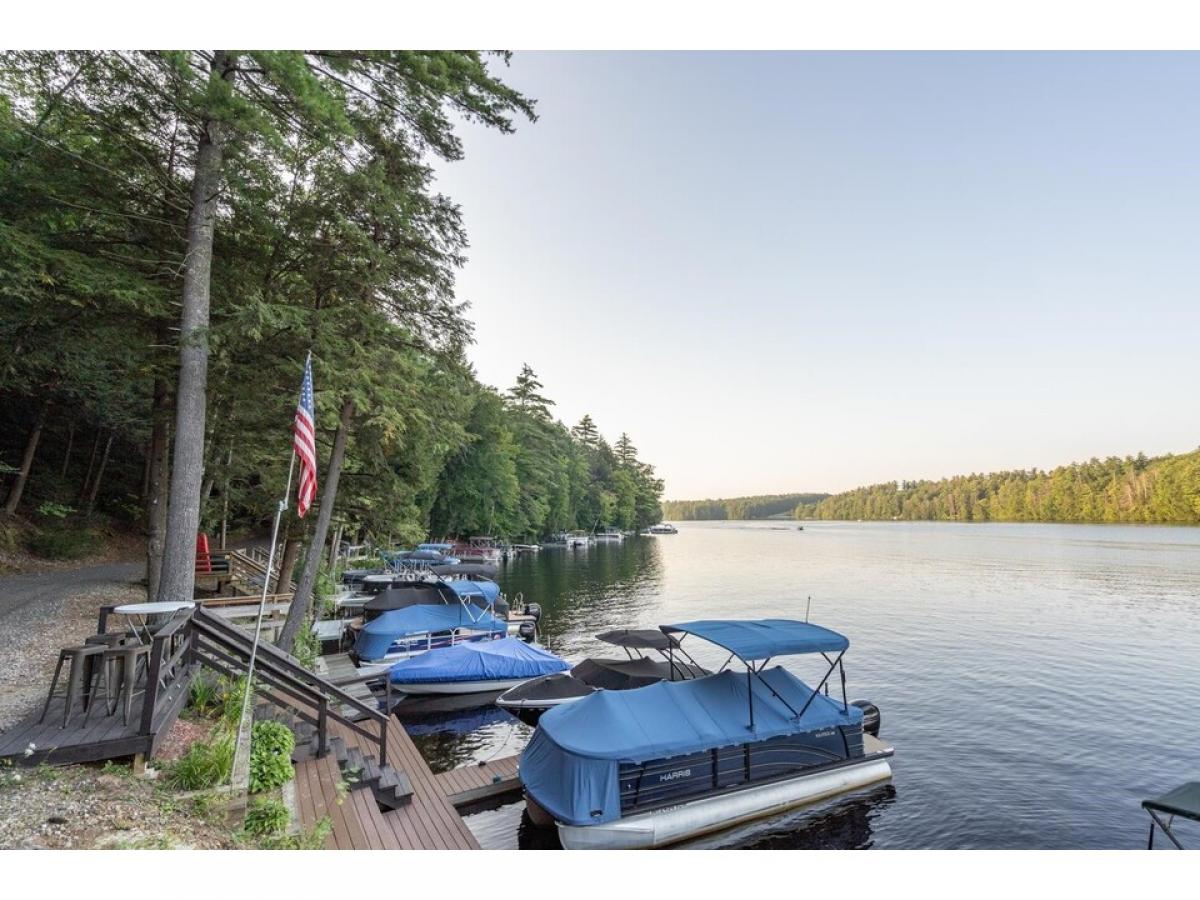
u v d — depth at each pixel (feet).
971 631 97.86
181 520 34.14
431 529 191.01
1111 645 87.61
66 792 19.47
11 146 34.47
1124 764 46.85
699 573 188.75
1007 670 74.49
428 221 49.60
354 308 47.01
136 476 105.29
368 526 70.44
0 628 40.86
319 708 29.86
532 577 168.76
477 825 35.32
